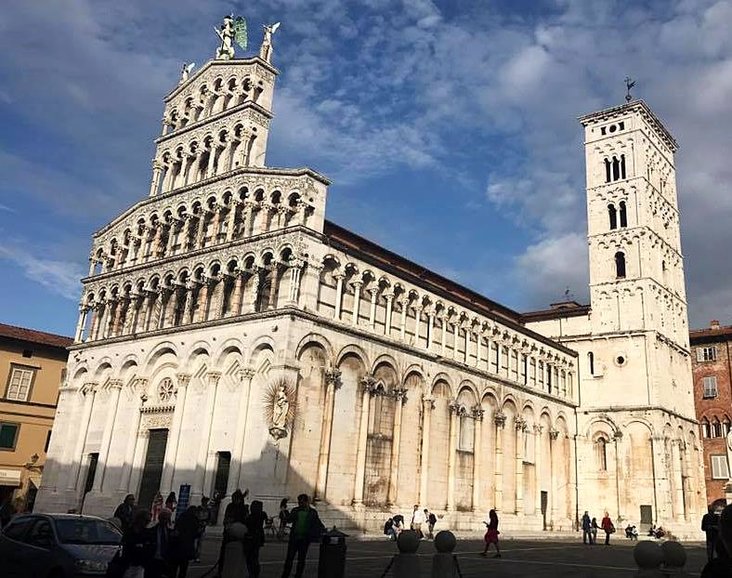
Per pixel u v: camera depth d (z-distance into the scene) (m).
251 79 59.28
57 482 57.91
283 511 40.81
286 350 45.16
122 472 52.53
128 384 55.59
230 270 52.19
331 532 21.91
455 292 74.56
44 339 74.75
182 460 49.00
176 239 58.34
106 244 64.44
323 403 47.59
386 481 51.78
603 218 84.38
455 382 60.34
